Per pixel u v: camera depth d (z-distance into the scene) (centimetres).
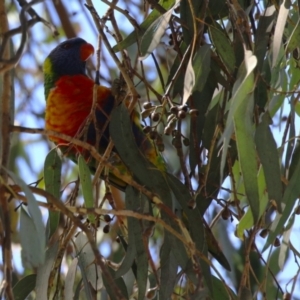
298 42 448
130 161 484
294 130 459
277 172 410
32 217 380
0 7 436
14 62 372
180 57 502
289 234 468
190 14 496
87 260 491
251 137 399
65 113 607
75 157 620
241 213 475
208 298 500
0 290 387
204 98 490
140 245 469
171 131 457
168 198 477
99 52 517
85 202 479
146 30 484
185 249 466
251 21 507
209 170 479
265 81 443
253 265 625
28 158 842
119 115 495
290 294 460
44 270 489
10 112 435
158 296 465
